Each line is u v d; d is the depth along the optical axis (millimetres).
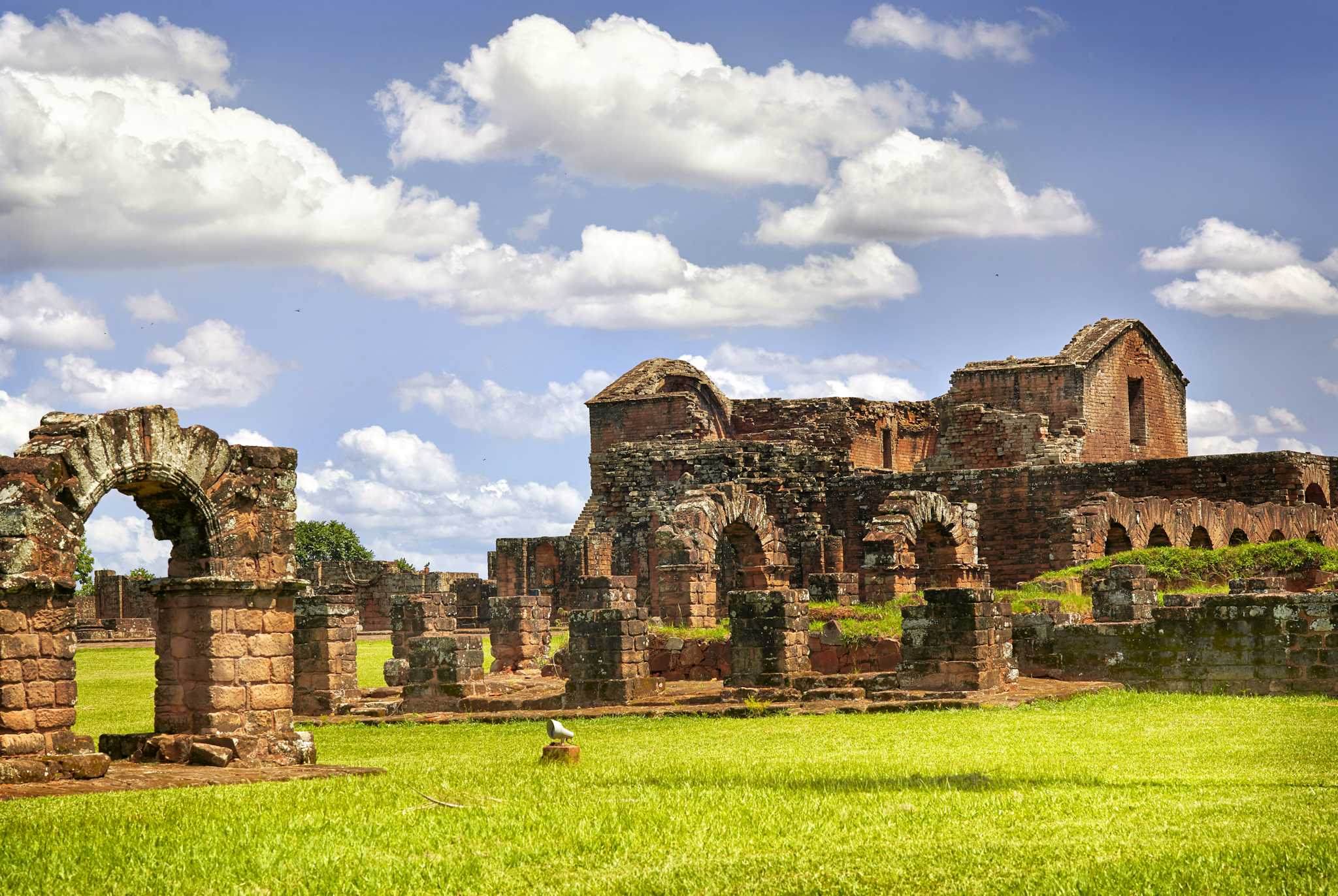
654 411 77375
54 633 22328
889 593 42938
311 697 37625
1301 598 33094
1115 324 72938
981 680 33031
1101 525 52531
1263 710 30266
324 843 17109
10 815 18547
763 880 15383
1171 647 34344
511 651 46344
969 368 71125
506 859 16438
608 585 37719
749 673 35406
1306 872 14758
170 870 15891
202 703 24547
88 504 22969
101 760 22062
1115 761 23250
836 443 75750
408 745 30016
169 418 24141
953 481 64500
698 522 43844
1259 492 60219
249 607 24984
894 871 15531
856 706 31906
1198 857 15500
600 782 21375
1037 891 14609
